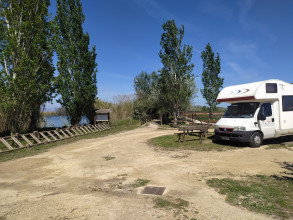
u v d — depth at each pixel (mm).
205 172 5875
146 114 25969
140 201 4102
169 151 9133
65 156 8734
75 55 17250
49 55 13969
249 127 8984
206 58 23047
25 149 10414
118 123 23719
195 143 10594
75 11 17656
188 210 3670
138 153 8961
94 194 4539
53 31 14414
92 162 7574
